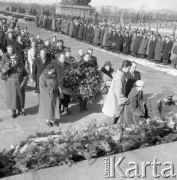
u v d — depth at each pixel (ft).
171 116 17.49
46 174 10.55
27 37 43.32
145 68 49.90
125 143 12.69
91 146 11.82
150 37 58.59
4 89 31.63
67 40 84.94
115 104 19.57
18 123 22.35
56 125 22.07
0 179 10.21
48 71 21.02
